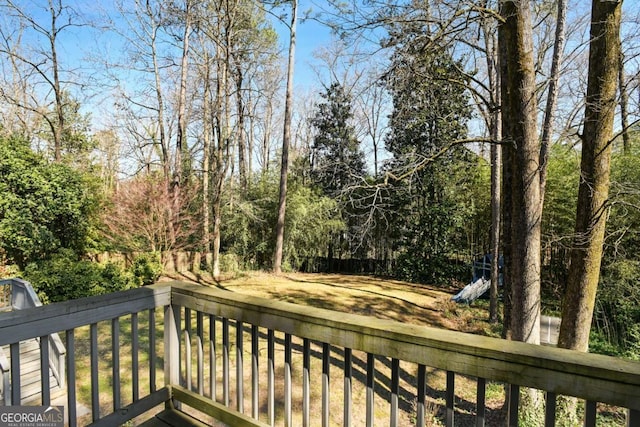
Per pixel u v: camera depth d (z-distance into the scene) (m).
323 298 9.02
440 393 4.38
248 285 10.49
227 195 12.97
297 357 5.02
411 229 12.74
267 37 13.45
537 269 3.75
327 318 1.36
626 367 0.89
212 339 1.75
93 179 13.17
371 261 14.70
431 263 12.21
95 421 1.58
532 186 3.70
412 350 1.19
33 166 8.97
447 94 7.84
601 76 3.81
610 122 3.89
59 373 4.03
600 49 3.79
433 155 4.83
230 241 13.45
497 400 4.21
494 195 7.33
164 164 11.69
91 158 16.58
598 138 3.92
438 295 10.10
